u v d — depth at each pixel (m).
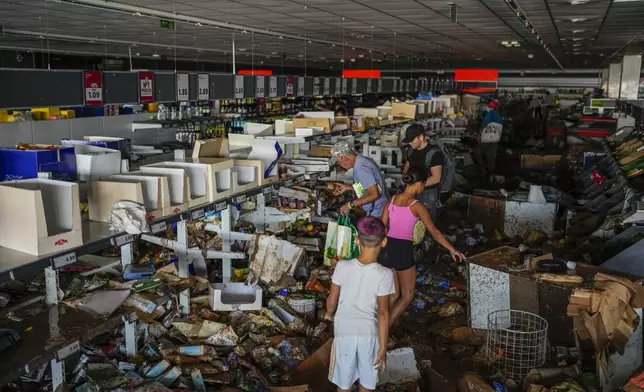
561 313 4.21
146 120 10.72
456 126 15.24
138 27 12.27
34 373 3.46
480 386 3.69
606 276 4.12
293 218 5.87
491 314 4.59
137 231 3.60
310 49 19.19
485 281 4.65
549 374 3.81
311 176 6.28
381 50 19.48
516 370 4.03
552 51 18.92
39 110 9.18
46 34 13.91
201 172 4.52
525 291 4.40
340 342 3.23
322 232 6.30
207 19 10.84
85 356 3.63
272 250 5.17
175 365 3.83
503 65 29.42
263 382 3.76
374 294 3.21
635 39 13.88
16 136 8.27
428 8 9.06
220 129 11.52
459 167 12.41
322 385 3.87
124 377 3.43
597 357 3.71
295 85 10.46
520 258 4.88
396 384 3.82
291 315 4.70
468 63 28.25
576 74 30.92
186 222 4.99
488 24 11.21
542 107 22.95
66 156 4.02
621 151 9.64
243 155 5.54
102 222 3.78
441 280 5.97
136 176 4.04
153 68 24.94
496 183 11.85
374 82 13.93
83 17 10.54
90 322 3.40
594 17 9.84
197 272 5.18
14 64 19.56
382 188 5.05
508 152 16.58
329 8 9.17
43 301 3.68
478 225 7.89
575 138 17.73
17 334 3.10
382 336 3.19
